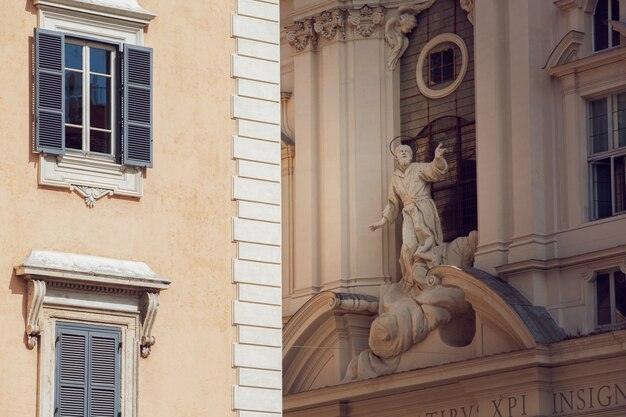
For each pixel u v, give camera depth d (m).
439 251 77.94
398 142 81.81
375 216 81.38
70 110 49.16
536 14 74.81
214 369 50.47
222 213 51.41
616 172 71.94
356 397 77.94
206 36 52.06
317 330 80.19
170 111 51.00
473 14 78.62
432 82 81.19
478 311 73.88
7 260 47.53
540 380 70.75
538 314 71.88
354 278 81.00
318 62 83.88
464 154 79.31
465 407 74.38
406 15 82.31
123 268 49.03
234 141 52.00
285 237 83.81
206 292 50.69
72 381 47.88
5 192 47.84
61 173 48.69
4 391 46.88
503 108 75.38
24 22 48.78
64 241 48.50
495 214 74.69
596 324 71.44
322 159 82.94
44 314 47.62
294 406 80.06
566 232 72.56
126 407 48.62
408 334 76.88
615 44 72.69
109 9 49.94
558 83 73.88
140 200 49.97
